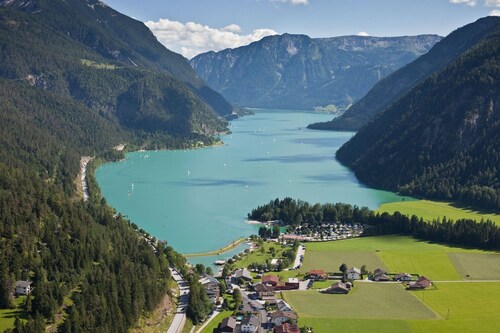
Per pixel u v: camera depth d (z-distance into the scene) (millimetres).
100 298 191875
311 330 190500
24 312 186750
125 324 183625
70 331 176000
